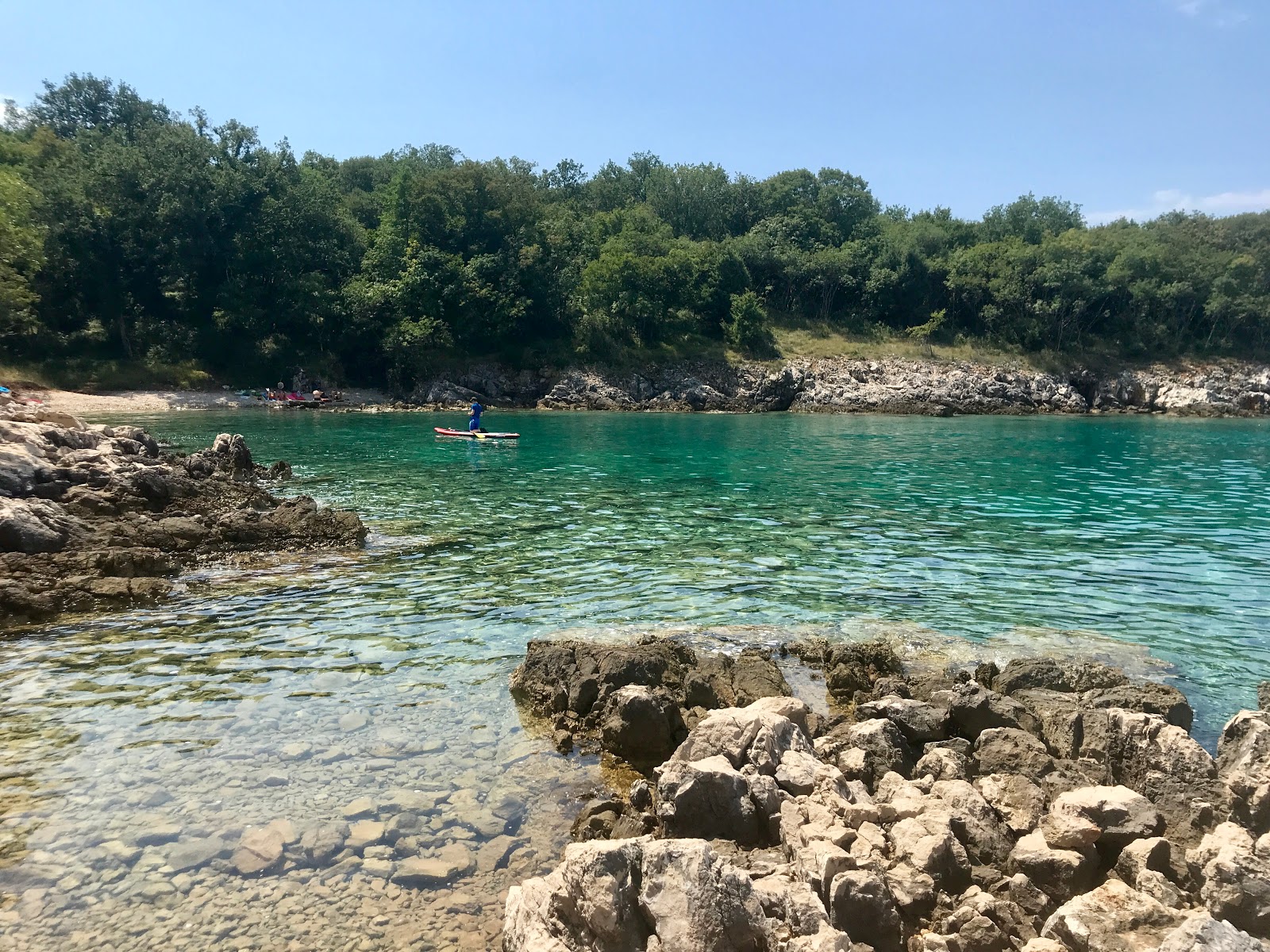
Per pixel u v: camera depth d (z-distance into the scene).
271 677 9.92
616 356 71.38
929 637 11.78
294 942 5.49
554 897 5.30
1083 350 83.62
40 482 17.55
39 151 66.94
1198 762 7.18
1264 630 12.27
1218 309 83.50
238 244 62.22
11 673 9.97
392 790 7.41
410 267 65.81
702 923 4.95
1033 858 6.09
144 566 14.35
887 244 91.50
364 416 52.03
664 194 101.88
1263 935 5.32
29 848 6.42
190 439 36.12
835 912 5.50
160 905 5.82
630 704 8.25
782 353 76.19
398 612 12.48
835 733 8.49
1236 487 26.53
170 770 7.65
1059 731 8.29
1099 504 22.91
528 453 33.44
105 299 59.09
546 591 13.66
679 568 15.27
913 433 47.72
